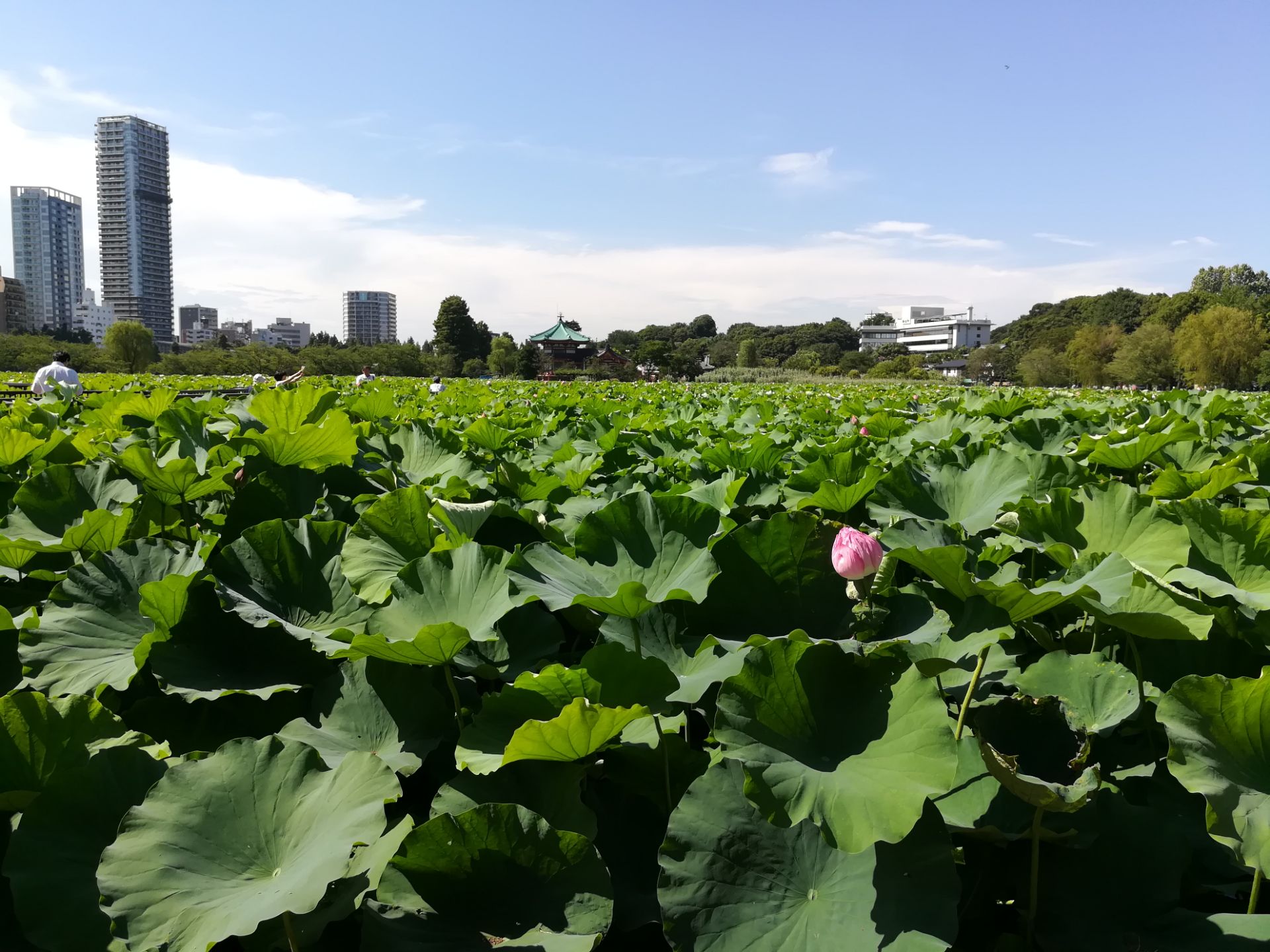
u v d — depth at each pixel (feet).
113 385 54.13
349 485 11.64
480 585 7.14
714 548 7.48
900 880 4.84
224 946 4.84
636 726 5.99
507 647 7.04
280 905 4.17
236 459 11.39
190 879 4.62
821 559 7.47
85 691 6.50
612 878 5.59
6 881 5.13
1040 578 9.16
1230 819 4.77
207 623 7.35
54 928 4.61
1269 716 5.16
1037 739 6.05
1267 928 4.72
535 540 10.06
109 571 7.91
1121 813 5.56
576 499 11.11
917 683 5.24
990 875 5.53
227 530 10.09
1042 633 6.97
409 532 8.45
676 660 6.92
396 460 14.79
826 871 5.00
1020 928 5.30
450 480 11.34
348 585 8.09
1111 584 6.40
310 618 7.87
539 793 5.62
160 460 12.76
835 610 7.32
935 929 4.57
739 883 4.90
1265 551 7.89
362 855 4.80
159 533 10.85
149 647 6.86
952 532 8.63
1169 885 5.20
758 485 12.38
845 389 90.94
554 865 5.01
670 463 15.89
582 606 7.07
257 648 7.39
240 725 6.81
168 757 5.81
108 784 5.27
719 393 71.97
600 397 46.47
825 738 5.35
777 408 36.70
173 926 4.32
